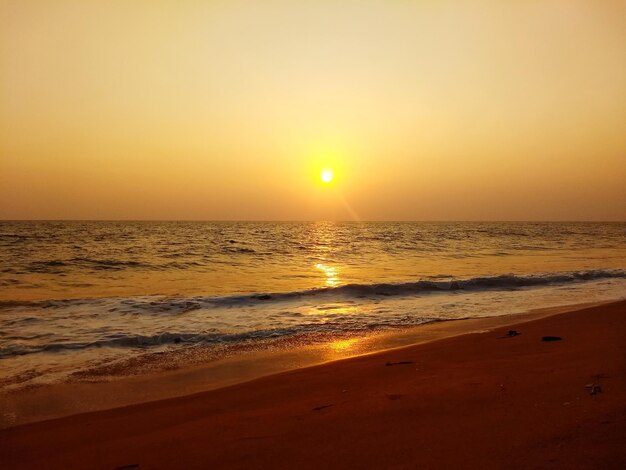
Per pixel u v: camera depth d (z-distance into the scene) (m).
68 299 15.55
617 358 6.65
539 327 10.44
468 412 4.80
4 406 6.59
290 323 12.42
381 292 17.48
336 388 6.58
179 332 11.26
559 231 95.06
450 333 11.10
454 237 67.75
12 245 42.12
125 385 7.57
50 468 4.48
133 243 47.19
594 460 3.37
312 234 73.88
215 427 5.23
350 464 3.81
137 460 4.45
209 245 46.47
